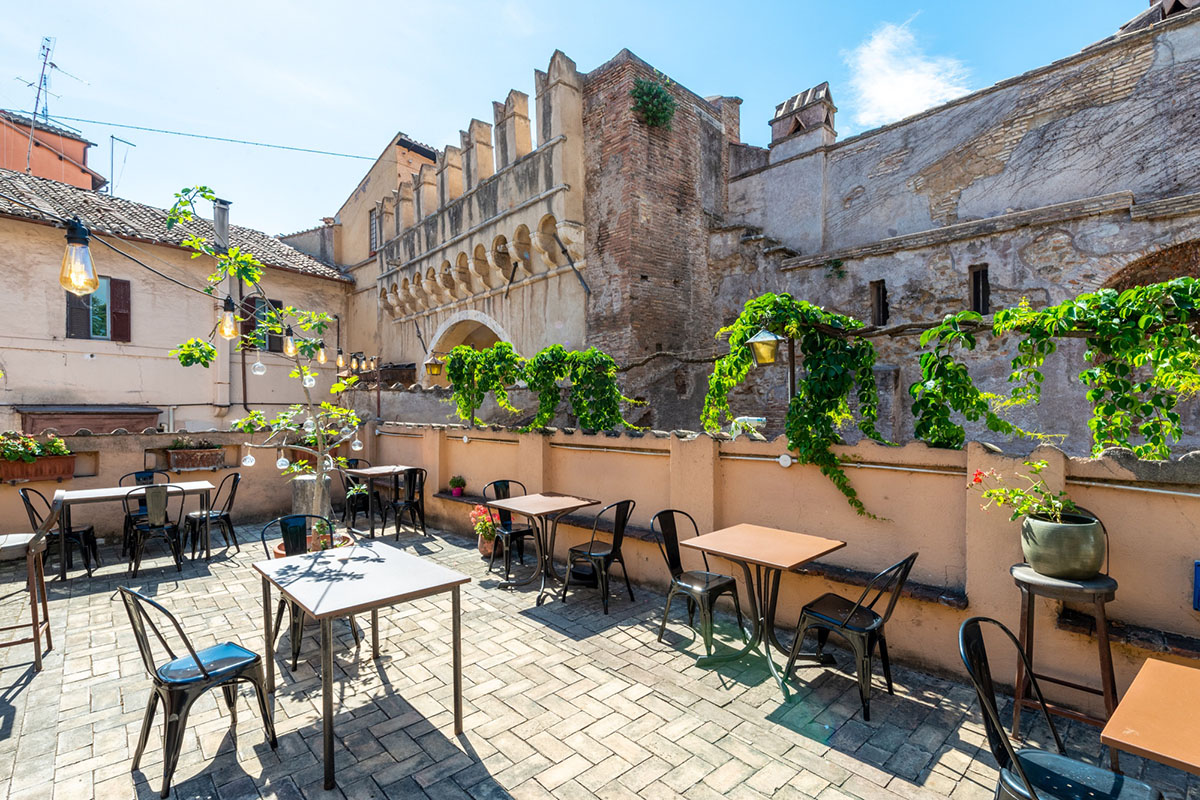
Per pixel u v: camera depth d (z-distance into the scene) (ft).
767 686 13.75
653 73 38.04
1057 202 29.04
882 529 15.30
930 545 14.49
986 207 31.45
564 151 37.60
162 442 28.76
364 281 59.57
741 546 14.61
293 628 14.88
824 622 12.98
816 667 14.60
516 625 17.56
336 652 15.80
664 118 37.24
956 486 14.10
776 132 41.78
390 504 30.68
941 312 29.58
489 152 45.24
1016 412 26.89
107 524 26.94
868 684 12.26
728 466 18.69
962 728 11.91
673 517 17.06
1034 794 7.23
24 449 24.25
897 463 14.96
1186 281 11.84
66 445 25.94
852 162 37.19
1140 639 11.12
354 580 12.06
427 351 51.03
